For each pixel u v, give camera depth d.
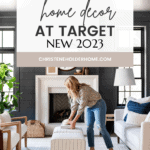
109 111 5.66
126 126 3.75
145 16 5.70
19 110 5.57
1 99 5.00
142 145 2.78
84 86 3.40
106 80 5.68
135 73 5.85
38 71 5.59
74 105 3.56
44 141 4.71
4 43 5.80
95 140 4.80
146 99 4.05
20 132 3.55
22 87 5.60
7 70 5.05
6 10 5.54
